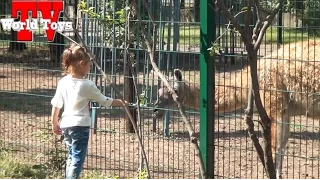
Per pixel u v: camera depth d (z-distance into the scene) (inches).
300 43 322.7
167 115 404.8
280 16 278.7
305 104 327.0
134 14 308.0
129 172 311.3
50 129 372.8
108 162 334.3
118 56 378.9
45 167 296.4
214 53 248.1
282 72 325.1
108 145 379.6
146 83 374.3
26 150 353.4
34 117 468.1
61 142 346.0
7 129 420.8
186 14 359.3
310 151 371.9
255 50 223.1
